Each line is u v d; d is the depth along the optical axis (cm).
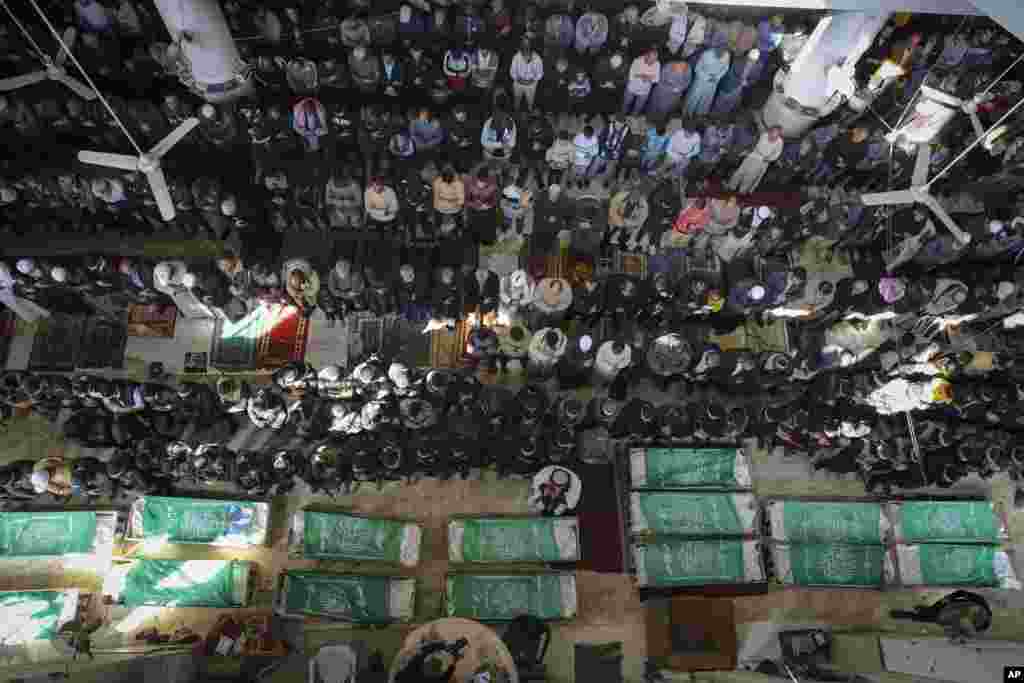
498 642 1046
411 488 1357
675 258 1457
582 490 1332
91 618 1209
